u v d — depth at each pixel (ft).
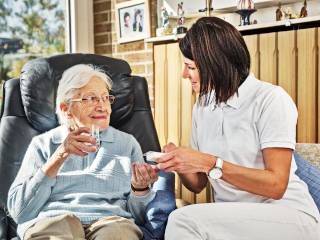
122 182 5.60
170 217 4.22
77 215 5.15
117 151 5.76
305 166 5.76
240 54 4.70
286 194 4.49
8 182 5.76
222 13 9.14
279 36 7.25
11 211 5.08
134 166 5.15
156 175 5.16
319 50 6.84
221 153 4.83
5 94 6.24
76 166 5.48
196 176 5.33
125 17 10.17
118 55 10.46
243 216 4.14
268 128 4.43
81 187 5.41
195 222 4.06
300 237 4.21
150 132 6.65
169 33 9.18
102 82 5.73
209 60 4.67
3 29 8.94
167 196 5.34
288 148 4.35
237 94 4.74
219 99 4.76
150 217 5.14
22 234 5.02
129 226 4.94
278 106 4.46
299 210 4.34
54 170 4.96
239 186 4.33
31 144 5.57
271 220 4.16
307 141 7.04
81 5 10.53
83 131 4.90
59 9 10.12
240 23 8.33
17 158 5.92
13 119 6.10
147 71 9.86
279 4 8.17
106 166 5.60
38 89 6.08
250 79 4.80
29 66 6.23
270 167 4.32
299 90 7.07
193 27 4.85
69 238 4.59
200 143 5.17
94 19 10.87
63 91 5.65
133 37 10.03
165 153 4.49
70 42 10.44
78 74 5.64
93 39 10.88
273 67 7.33
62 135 5.60
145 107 6.79
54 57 6.41
